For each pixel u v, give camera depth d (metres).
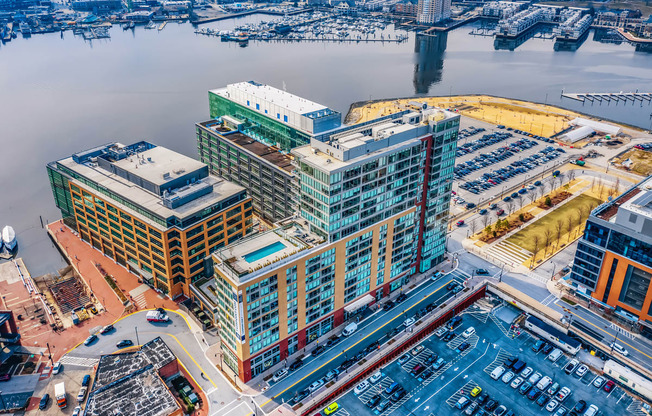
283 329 178.00
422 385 175.38
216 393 170.25
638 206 184.62
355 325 195.88
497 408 164.50
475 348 190.50
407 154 190.12
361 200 182.12
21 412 165.38
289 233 184.12
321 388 171.50
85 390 170.88
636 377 171.62
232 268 161.00
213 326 199.88
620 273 191.25
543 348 189.25
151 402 159.75
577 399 169.12
